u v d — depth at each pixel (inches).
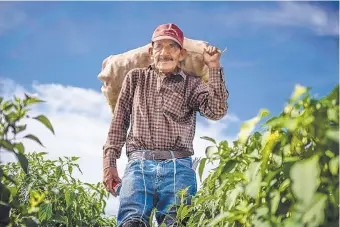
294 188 55.7
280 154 64.0
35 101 77.6
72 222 168.6
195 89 159.6
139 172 147.9
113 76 186.1
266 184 66.5
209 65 154.8
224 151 85.7
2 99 76.6
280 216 65.4
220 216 73.2
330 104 59.4
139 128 153.0
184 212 110.9
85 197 183.8
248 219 71.1
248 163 74.4
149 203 145.9
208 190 99.7
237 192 72.9
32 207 100.3
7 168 162.9
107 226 189.6
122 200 147.7
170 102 155.1
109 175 159.5
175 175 148.0
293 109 62.6
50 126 77.5
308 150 61.0
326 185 58.7
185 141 153.9
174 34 157.8
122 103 162.2
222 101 154.4
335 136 56.7
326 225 58.6
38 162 169.8
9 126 75.9
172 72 158.4
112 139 161.5
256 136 75.3
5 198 77.9
